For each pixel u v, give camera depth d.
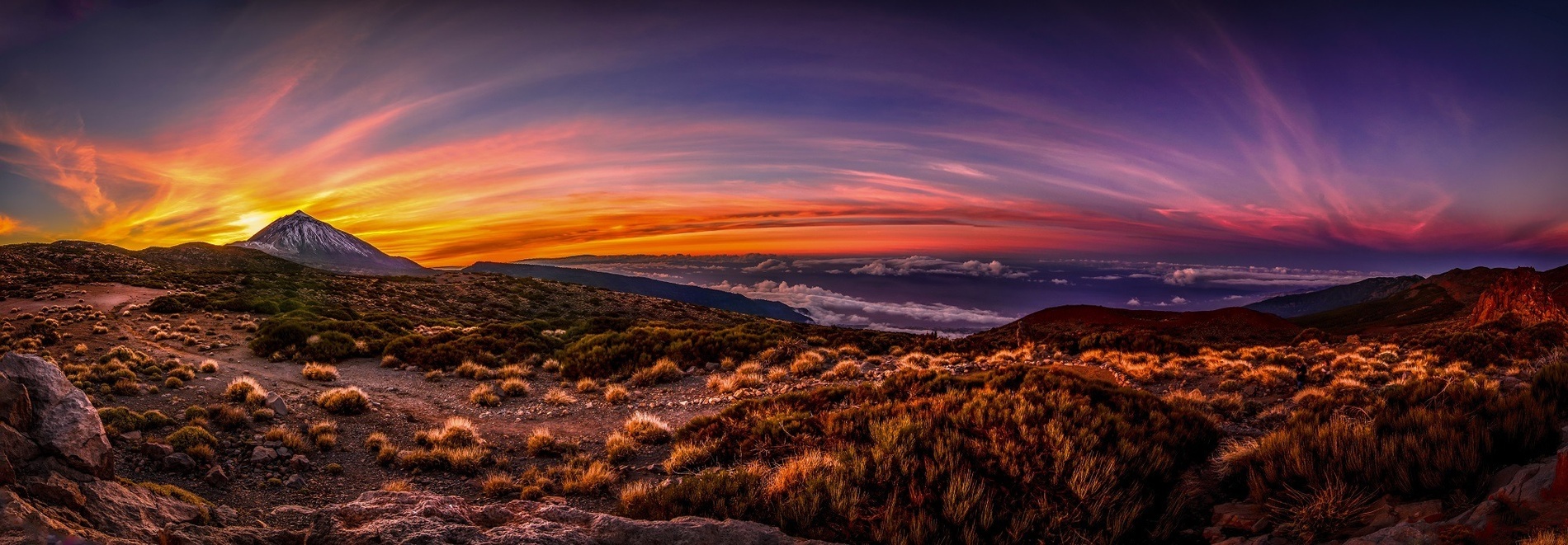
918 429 9.52
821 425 11.73
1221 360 20.16
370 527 5.90
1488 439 6.59
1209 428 10.61
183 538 5.23
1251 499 7.55
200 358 22.88
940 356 25.20
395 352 25.69
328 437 12.48
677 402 18.31
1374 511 6.14
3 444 5.66
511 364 25.11
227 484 9.82
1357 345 25.08
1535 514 4.97
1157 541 6.94
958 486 7.49
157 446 10.20
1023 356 24.11
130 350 20.48
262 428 13.20
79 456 6.15
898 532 6.93
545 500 9.48
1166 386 17.61
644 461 12.09
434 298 77.00
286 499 9.68
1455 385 9.16
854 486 8.02
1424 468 6.36
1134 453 8.57
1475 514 5.26
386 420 15.18
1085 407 10.53
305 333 26.78
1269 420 12.97
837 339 29.62
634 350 24.70
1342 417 8.72
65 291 46.78
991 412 10.23
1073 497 7.59
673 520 6.75
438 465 11.78
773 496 7.89
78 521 5.23
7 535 4.41
